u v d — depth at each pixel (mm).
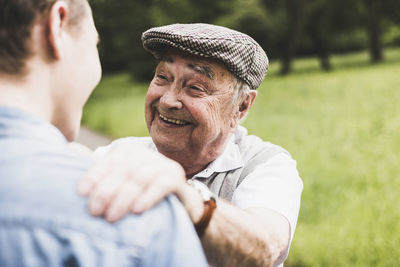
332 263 3461
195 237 707
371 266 3332
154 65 26484
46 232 601
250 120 10008
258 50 1364
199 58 1275
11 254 594
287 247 1194
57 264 599
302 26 25656
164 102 1317
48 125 712
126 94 20156
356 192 4613
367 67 21734
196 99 1298
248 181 1330
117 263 615
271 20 28906
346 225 3855
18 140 667
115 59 30344
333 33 27047
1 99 693
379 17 28672
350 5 25953
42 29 720
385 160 5566
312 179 5168
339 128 8102
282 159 1414
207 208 855
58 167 653
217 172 1390
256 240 938
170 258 659
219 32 1275
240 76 1312
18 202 611
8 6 678
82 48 787
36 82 722
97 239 612
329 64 24688
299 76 21078
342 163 5766
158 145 1400
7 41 688
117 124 11203
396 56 26641
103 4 22906
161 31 1255
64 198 623
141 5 24422
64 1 751
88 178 646
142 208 646
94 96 20547
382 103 9930
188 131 1345
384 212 3939
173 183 698
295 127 8789
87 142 9664
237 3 28047
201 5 26406
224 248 886
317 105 11367
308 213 4328
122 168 667
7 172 633
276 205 1222
